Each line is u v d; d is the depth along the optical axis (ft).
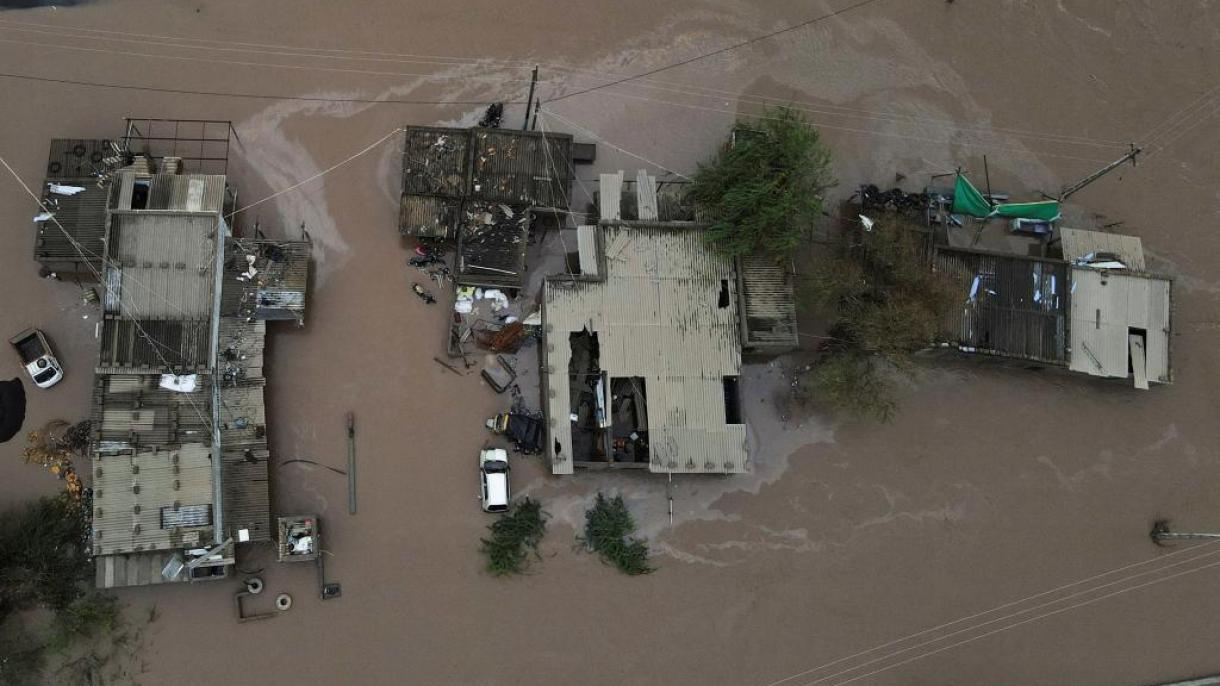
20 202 100.58
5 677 91.04
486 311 104.68
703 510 104.58
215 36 107.86
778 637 103.04
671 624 101.71
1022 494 110.22
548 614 99.96
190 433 91.04
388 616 97.55
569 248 108.06
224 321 95.50
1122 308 109.09
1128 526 110.52
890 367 110.52
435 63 111.14
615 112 112.98
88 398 97.76
